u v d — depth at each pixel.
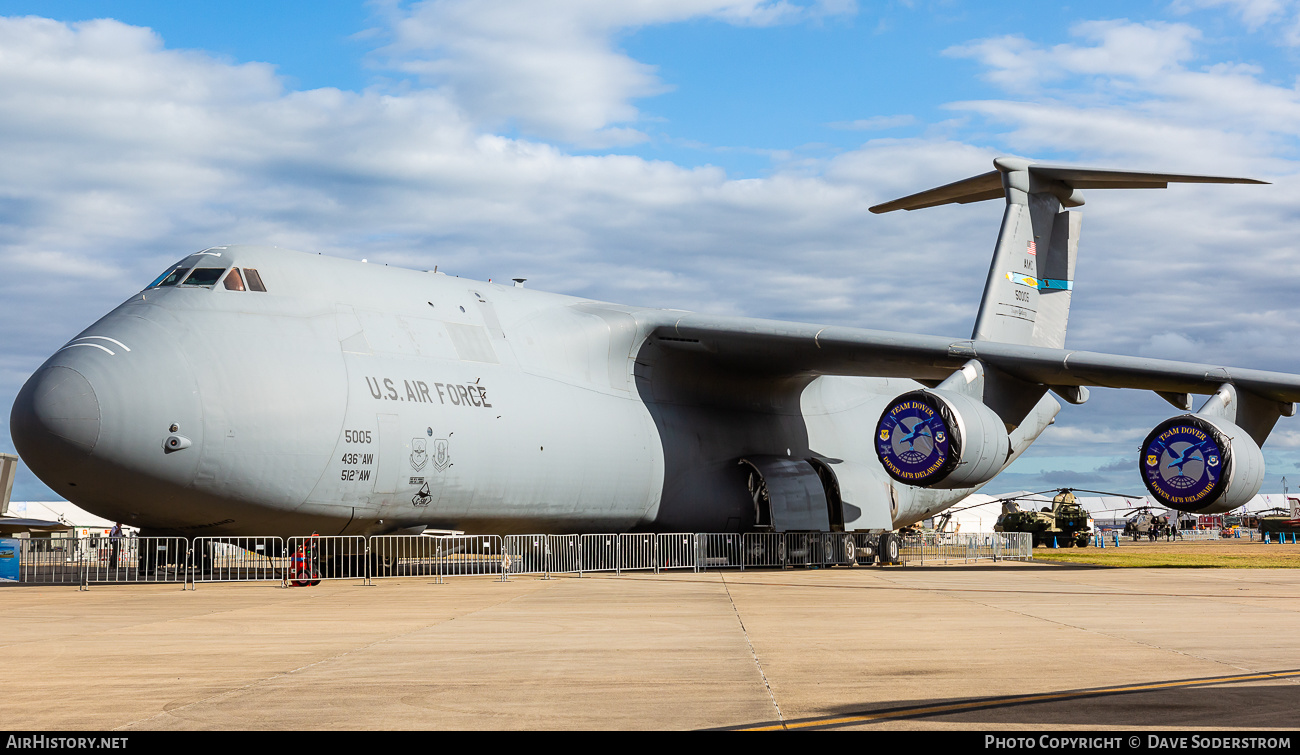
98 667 6.82
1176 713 5.20
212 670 6.69
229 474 13.75
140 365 13.48
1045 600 11.94
